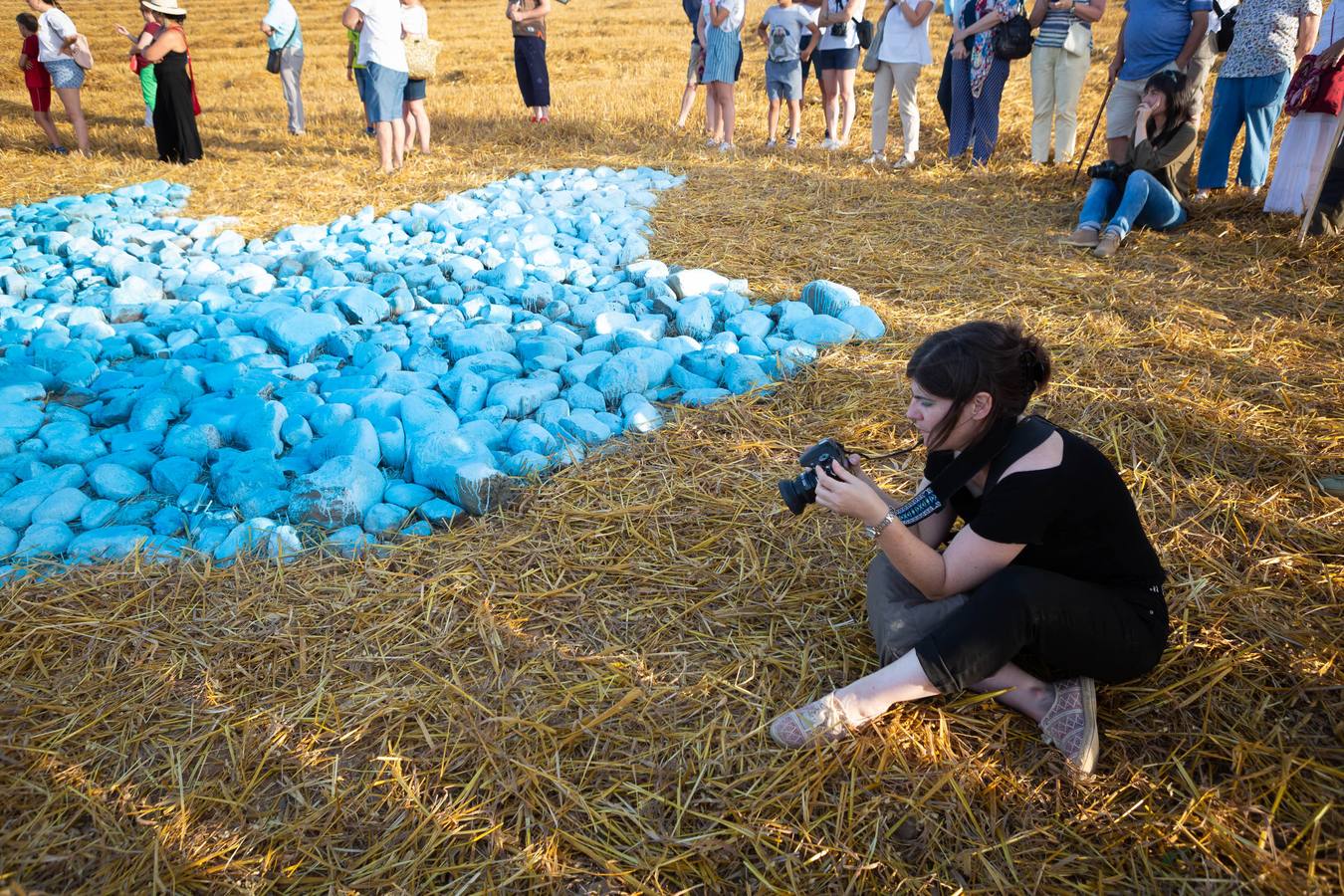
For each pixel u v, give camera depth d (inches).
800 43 378.9
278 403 168.4
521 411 173.6
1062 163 335.9
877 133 350.0
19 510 142.3
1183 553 127.0
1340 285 209.6
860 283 229.6
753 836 89.0
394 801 94.6
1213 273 221.1
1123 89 284.4
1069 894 83.8
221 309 225.9
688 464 154.0
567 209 305.9
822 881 85.8
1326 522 132.3
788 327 205.8
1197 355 181.2
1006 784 94.3
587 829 91.4
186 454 159.0
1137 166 248.7
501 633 117.7
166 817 92.7
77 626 118.5
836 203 296.5
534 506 143.8
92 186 350.0
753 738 101.3
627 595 124.9
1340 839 86.0
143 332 211.0
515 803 94.4
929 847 88.5
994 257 240.8
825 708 97.4
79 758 99.4
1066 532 92.3
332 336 203.6
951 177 325.7
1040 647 91.6
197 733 102.9
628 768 98.2
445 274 248.2
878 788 94.4
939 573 93.8
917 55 331.0
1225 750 96.8
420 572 129.5
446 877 87.0
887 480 146.7
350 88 652.1
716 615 120.3
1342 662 106.4
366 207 304.7
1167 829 88.4
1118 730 99.4
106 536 135.3
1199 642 110.2
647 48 781.9
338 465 143.7
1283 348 182.7
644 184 329.4
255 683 109.7
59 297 236.5
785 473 150.2
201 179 358.0
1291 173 245.8
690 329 206.7
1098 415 161.5
